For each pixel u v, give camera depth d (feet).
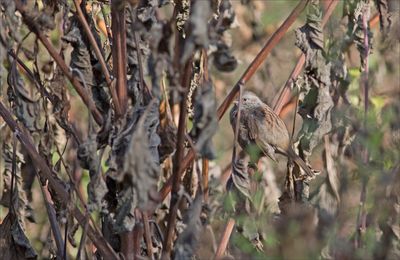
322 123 26.86
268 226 27.63
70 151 33.47
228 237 26.27
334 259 26.86
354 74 32.04
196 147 20.03
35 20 21.33
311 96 26.68
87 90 22.65
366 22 28.48
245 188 24.20
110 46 26.21
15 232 25.75
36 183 37.73
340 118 27.35
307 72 26.37
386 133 27.63
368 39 28.60
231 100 24.11
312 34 26.07
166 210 27.43
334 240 26.89
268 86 41.11
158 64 19.36
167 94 25.40
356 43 28.53
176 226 25.12
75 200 23.88
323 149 29.22
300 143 27.43
